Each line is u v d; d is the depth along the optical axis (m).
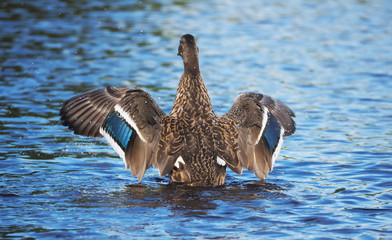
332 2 38.78
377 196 10.14
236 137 10.52
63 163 12.33
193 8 35.69
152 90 18.83
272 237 8.09
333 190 10.53
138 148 10.46
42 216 8.87
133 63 22.78
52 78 20.06
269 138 10.82
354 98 18.56
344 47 26.34
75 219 8.73
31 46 24.89
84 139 14.38
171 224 8.51
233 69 22.16
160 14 33.41
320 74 21.69
